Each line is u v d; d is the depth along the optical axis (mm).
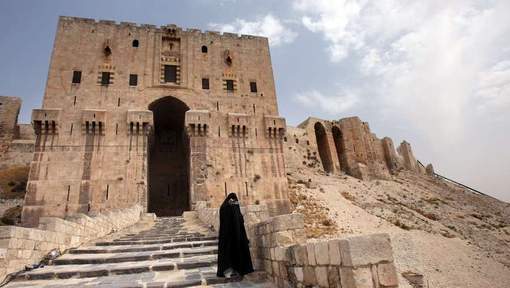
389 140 72250
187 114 35125
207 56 40344
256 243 9250
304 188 44000
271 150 37312
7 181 39906
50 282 8148
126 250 11750
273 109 40156
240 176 34844
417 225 38812
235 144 36312
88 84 34219
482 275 27188
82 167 30328
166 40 39750
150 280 8000
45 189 28719
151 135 34969
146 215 24844
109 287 7367
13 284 8086
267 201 34594
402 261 27359
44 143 30344
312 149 58250
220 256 8258
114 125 33094
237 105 38906
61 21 36219
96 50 36031
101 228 15719
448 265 28125
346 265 4672
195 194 32500
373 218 37781
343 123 63594
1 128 45094
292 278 6781
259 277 8297
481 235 41000
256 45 43438
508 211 61094
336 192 45906
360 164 59312
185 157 40500
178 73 38594
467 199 64312
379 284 4539
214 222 16359
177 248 12086
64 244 11586
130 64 36625
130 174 31141
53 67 33906
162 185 42125
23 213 27453
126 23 38438
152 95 36031
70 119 32094
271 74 42375
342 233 30828
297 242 7715
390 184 59000
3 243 8547
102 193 29844
